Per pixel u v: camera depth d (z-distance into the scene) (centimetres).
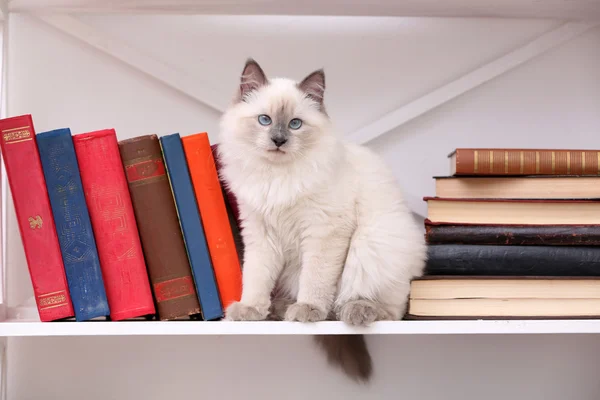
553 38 148
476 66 152
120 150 114
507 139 151
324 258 119
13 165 109
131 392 147
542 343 149
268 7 145
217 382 148
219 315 114
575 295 108
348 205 121
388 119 147
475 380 149
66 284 109
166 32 151
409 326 104
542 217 114
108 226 112
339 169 123
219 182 121
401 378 149
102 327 103
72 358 146
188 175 116
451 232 113
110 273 111
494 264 111
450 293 110
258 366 149
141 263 112
